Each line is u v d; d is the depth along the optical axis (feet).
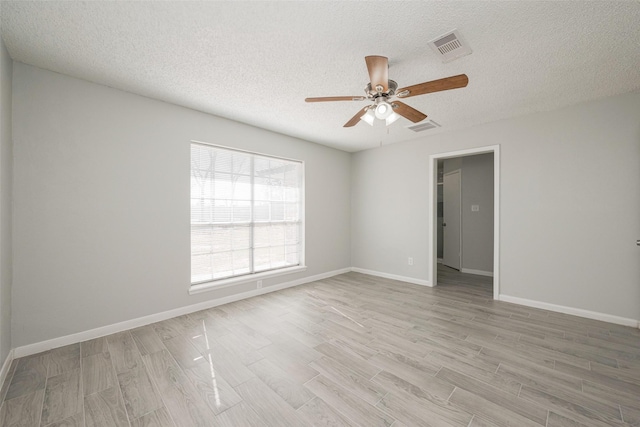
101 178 8.23
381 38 6.17
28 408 5.20
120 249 8.56
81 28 5.80
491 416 4.97
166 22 5.65
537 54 6.73
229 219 11.54
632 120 8.87
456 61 7.06
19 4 5.07
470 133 12.27
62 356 7.04
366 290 13.01
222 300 11.01
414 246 14.35
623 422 4.84
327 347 7.52
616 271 9.15
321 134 13.38
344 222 16.76
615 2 5.05
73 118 7.77
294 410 5.15
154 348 7.46
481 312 10.12
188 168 10.07
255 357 7.00
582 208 9.72
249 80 8.07
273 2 5.12
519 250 11.01
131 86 8.39
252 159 12.35
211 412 5.10
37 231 7.22
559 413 5.05
